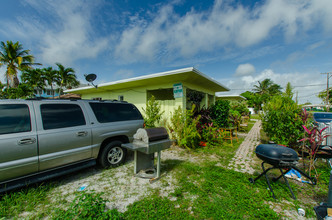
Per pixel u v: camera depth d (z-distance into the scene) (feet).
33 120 9.07
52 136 9.45
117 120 13.39
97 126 11.78
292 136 16.14
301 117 15.85
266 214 7.52
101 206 6.79
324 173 11.89
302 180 10.97
